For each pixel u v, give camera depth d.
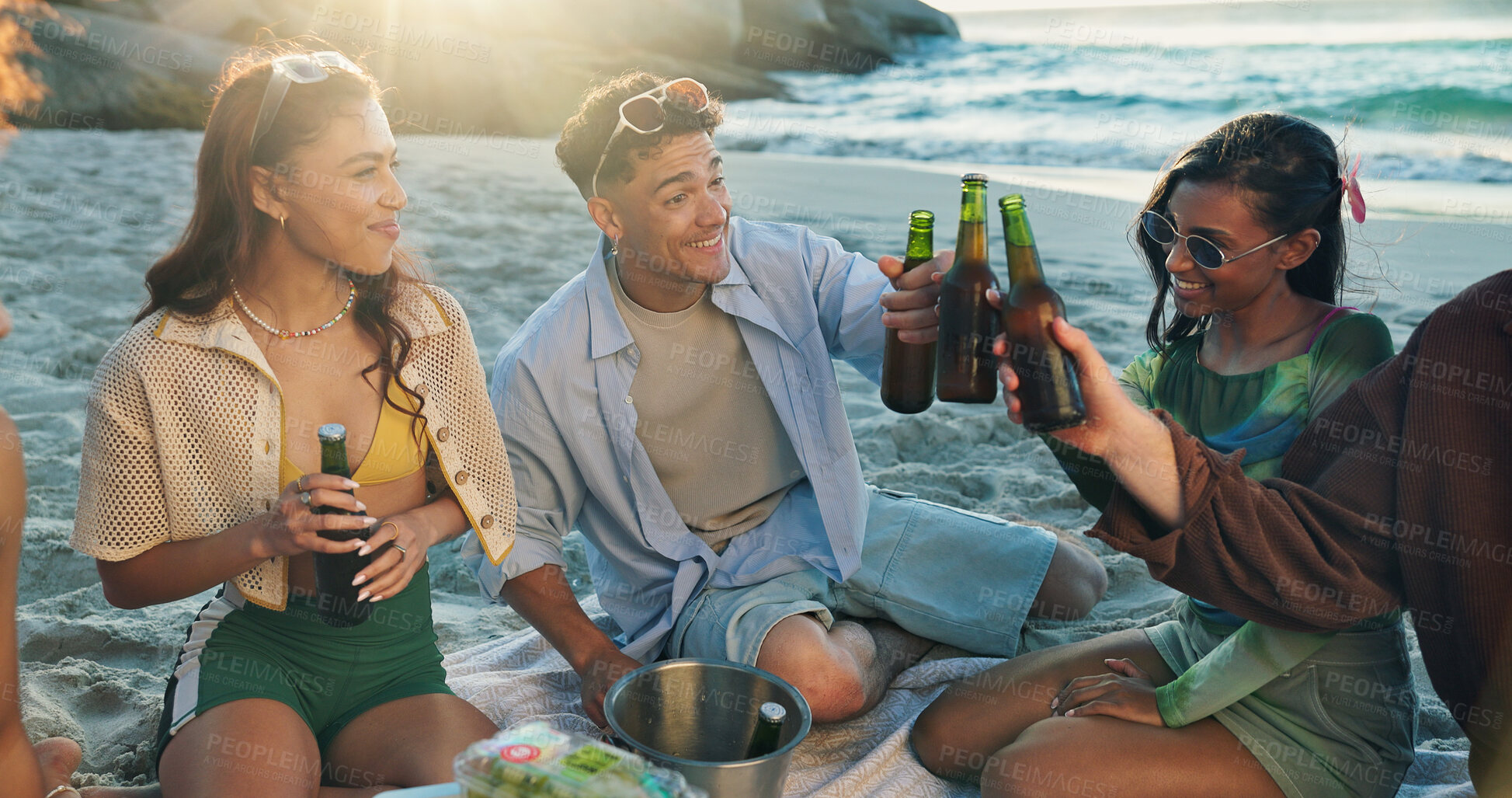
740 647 2.55
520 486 2.72
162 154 10.72
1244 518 1.87
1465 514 1.85
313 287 2.14
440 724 2.09
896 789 2.36
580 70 16.52
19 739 1.70
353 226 2.03
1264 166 2.07
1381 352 2.12
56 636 2.93
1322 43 16.30
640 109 2.38
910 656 2.95
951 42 20.39
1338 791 2.08
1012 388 1.79
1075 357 1.75
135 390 2.04
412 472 2.32
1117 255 7.32
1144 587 3.44
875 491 3.16
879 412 4.89
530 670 2.81
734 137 14.16
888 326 2.24
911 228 2.29
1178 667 2.38
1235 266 2.13
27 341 5.25
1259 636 2.12
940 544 2.97
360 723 2.14
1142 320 5.84
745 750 2.22
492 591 2.66
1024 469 4.23
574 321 2.68
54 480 3.88
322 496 1.88
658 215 2.45
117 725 2.60
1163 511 1.90
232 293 2.12
